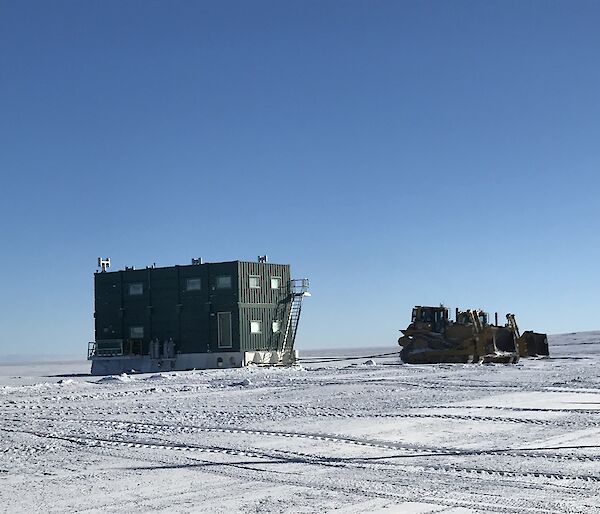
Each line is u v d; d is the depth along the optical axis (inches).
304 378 1357.0
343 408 835.4
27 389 1224.8
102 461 528.4
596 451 542.0
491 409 805.2
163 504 396.5
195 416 780.0
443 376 1362.0
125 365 1959.9
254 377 1419.8
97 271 2041.1
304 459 522.6
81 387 1251.2
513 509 375.9
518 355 1926.7
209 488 433.7
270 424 708.7
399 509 377.4
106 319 2016.5
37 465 516.7
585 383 1158.3
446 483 440.5
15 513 380.8
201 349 1886.1
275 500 400.8
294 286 2006.6
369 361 1984.5
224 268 1877.5
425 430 657.0
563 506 381.7
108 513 379.2
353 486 433.7
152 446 590.6
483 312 1994.3
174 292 1931.6
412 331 1937.7
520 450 549.0
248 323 1876.2
